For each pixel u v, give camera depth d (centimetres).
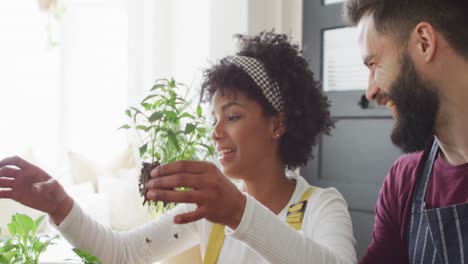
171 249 147
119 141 442
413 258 120
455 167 115
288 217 137
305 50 382
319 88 155
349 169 363
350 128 362
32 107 443
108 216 363
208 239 142
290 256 104
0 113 438
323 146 375
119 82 442
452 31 99
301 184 143
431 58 100
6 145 439
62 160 438
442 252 112
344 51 365
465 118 103
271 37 152
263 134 138
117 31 440
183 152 147
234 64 138
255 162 138
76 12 440
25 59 441
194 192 93
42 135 445
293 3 396
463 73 100
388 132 346
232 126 136
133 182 367
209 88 144
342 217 132
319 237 127
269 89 136
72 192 380
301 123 143
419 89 103
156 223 147
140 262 143
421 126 106
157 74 411
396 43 104
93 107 445
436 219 113
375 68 108
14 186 127
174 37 412
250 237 101
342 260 111
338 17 366
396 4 104
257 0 400
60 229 133
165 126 143
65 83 440
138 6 415
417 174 124
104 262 138
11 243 122
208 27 403
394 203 129
